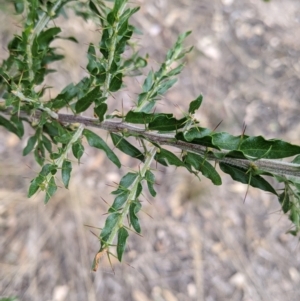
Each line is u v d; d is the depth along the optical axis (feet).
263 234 11.70
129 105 11.69
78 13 4.33
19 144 10.71
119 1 2.80
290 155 2.29
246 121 12.92
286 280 11.32
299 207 2.77
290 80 13.92
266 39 14.42
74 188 10.75
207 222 11.55
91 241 10.62
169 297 10.57
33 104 3.11
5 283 9.67
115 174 11.31
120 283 10.42
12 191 10.41
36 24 3.58
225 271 11.14
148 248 10.96
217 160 2.54
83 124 3.03
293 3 15.35
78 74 11.55
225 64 13.62
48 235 10.40
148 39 13.23
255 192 12.09
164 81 3.42
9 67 3.56
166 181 11.70
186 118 2.57
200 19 14.15
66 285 10.09
